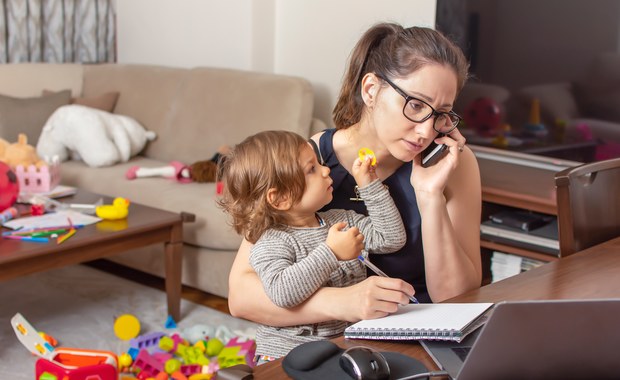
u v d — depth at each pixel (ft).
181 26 15.20
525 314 2.96
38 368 7.25
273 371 3.55
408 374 3.49
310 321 4.27
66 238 8.52
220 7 14.42
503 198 9.56
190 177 11.56
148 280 11.59
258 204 4.61
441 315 3.99
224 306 10.70
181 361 8.77
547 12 10.21
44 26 15.65
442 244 4.80
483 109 11.05
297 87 11.71
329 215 5.08
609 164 5.88
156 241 9.59
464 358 3.62
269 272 4.28
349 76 5.04
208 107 12.65
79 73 14.82
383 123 4.58
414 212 5.15
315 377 3.45
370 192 4.90
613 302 2.96
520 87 10.63
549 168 10.60
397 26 4.90
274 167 4.58
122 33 16.38
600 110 9.91
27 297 10.66
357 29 12.79
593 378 3.17
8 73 14.02
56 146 12.59
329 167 5.22
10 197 9.34
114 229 8.98
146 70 13.99
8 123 13.12
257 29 13.84
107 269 12.03
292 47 13.85
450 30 11.27
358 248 4.23
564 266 5.02
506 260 9.91
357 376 3.38
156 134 13.35
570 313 2.97
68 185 12.08
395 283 4.00
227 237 10.07
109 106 13.89
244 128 12.05
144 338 8.99
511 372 3.12
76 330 9.61
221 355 8.66
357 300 4.01
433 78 4.40
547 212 9.22
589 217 5.74
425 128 4.47
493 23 10.78
